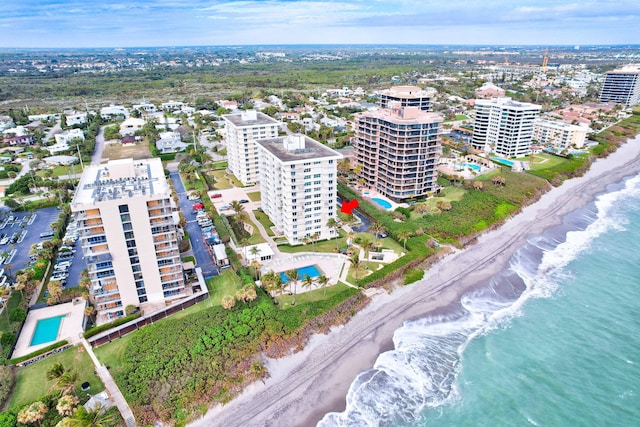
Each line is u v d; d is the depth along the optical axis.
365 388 94.00
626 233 166.00
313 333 108.50
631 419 87.19
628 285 131.62
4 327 106.25
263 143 165.50
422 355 104.00
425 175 185.88
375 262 138.62
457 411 89.06
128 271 109.38
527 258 148.25
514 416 88.06
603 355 104.06
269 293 121.94
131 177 118.81
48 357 98.62
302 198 143.50
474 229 162.00
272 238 153.62
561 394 93.25
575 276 137.12
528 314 119.31
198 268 131.38
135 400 85.69
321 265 137.00
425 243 149.75
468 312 120.31
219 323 107.50
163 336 102.94
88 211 101.06
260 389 92.94
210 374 92.38
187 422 84.19
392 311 119.69
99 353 100.44
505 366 101.00
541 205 192.00
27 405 83.75
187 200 195.25
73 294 118.81
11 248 147.00
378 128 188.00
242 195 197.75
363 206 177.88
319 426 84.81
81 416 76.25
